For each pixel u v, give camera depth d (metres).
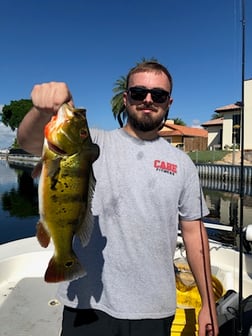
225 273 1.37
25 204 8.02
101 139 0.79
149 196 0.74
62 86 0.58
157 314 0.73
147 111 0.78
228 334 0.86
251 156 11.49
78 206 0.59
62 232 0.59
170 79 0.82
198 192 0.84
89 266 0.73
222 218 6.24
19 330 1.11
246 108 11.96
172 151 0.81
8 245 1.61
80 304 0.73
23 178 15.23
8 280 1.43
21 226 5.61
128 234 0.72
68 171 0.58
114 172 0.75
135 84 0.78
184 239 0.86
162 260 0.75
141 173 0.75
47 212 0.57
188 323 0.94
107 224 0.73
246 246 1.42
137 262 0.72
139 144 0.79
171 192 0.76
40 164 0.57
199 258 0.84
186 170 0.81
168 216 0.76
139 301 0.72
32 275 1.47
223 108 13.16
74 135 0.57
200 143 15.60
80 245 0.74
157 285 0.73
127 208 0.73
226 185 11.05
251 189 9.86
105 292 0.72
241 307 0.82
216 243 1.61
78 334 0.72
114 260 0.72
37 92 0.58
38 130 0.65
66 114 0.57
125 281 0.72
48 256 1.51
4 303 1.26
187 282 1.11
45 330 1.11
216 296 1.10
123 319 0.71
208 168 11.90
